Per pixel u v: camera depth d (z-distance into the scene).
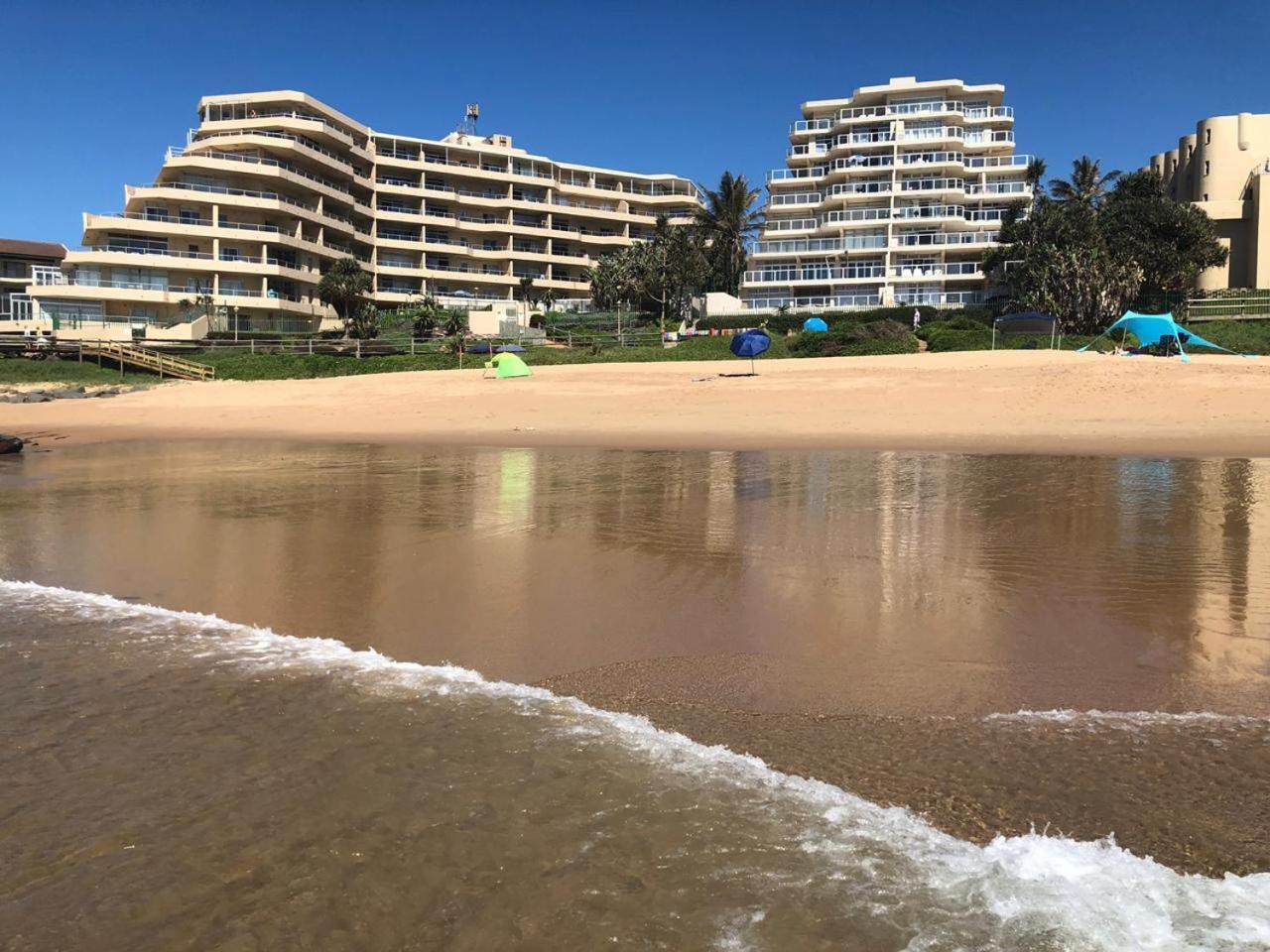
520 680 4.82
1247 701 4.29
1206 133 68.06
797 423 21.09
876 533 8.55
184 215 67.75
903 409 22.27
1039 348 41.19
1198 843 3.06
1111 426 18.44
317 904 2.86
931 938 2.60
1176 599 6.05
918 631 5.50
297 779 3.70
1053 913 2.70
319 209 75.56
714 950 2.58
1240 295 54.41
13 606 6.57
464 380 34.56
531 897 2.86
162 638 5.73
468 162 91.25
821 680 4.69
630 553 7.89
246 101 75.44
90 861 3.14
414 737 4.09
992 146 74.12
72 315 62.62
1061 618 5.69
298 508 10.79
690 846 3.11
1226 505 9.76
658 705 4.41
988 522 8.98
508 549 8.17
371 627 5.88
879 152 75.62
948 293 67.75
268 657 5.29
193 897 2.91
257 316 67.69
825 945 2.58
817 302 69.25
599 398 27.34
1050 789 3.45
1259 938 2.57
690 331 59.22
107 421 28.09
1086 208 57.56
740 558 7.61
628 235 96.81
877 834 3.16
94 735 4.21
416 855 3.12
